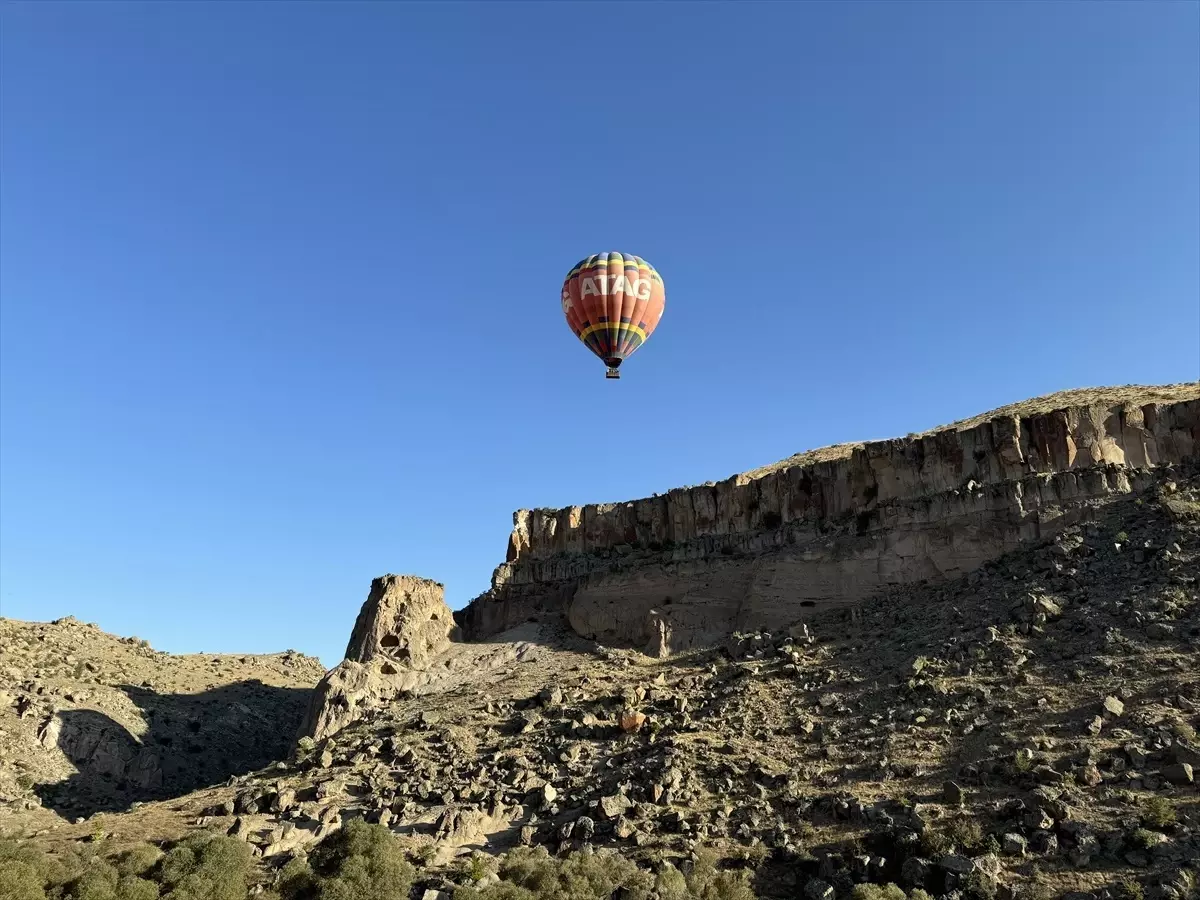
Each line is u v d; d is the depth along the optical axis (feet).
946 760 145.28
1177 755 127.85
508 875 133.90
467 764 186.19
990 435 236.22
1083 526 208.85
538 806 163.22
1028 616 184.03
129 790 254.88
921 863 116.37
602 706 206.59
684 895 117.29
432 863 142.92
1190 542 188.03
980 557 220.64
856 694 178.29
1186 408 223.10
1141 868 109.50
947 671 174.91
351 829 148.05
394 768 191.52
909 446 249.75
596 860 132.87
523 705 219.41
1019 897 108.47
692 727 180.96
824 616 228.43
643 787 156.25
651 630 251.39
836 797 140.67
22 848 152.15
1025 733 145.89
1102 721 142.61
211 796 198.90
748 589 248.93
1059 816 121.39
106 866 142.92
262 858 149.69
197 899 133.08
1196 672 149.79
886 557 233.96
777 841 133.39
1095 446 223.30
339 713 245.24
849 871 120.98
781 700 185.68
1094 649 166.09
